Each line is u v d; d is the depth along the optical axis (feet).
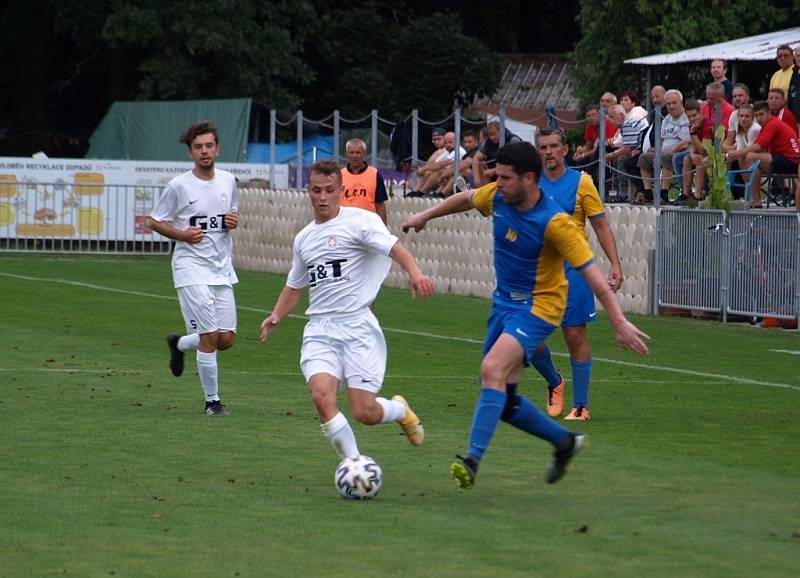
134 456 53.98
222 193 66.64
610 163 135.74
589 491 48.11
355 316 49.39
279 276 161.17
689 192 122.21
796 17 202.49
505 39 290.76
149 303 122.93
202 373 65.05
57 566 37.19
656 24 203.51
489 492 47.88
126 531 41.32
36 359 84.64
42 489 47.47
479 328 107.96
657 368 84.99
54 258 173.88
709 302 113.91
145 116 209.46
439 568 37.17
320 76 270.87
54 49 274.16
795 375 82.17
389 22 274.57
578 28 296.71
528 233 46.91
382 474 49.55
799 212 107.24
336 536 40.88
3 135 264.93
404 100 253.03
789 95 124.77
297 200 160.35
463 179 127.44
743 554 38.88
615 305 46.09
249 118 200.95
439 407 68.33
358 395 49.16
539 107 252.83
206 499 46.11
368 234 49.06
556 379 66.18
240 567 37.19
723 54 156.46
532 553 38.88
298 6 250.37
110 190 178.91
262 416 64.64
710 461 54.39
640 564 37.70
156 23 235.20
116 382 75.46
